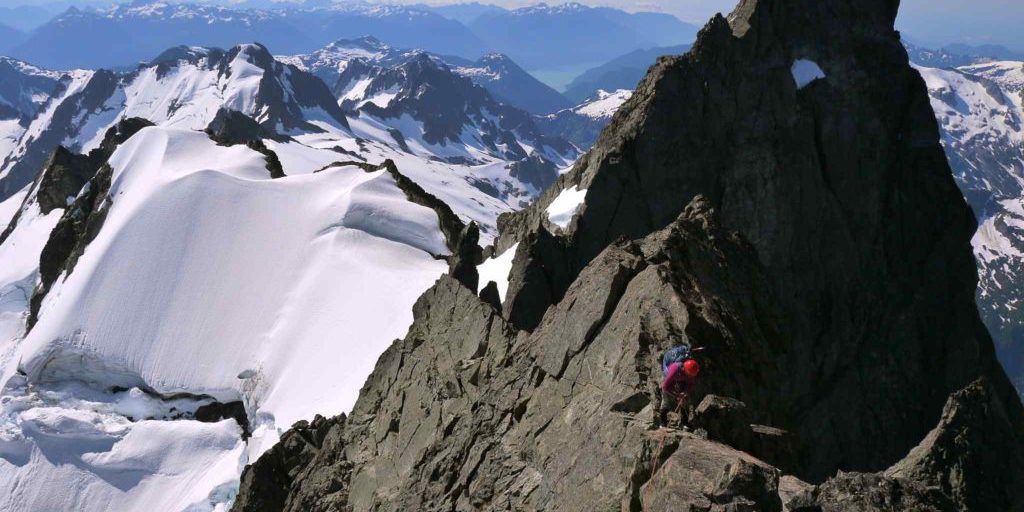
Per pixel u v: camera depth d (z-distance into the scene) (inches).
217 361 3934.5
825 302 2918.3
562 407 964.0
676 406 808.3
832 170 3011.8
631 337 934.4
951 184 2989.7
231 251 4436.5
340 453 1547.7
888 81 3046.3
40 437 3538.4
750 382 959.0
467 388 1301.7
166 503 3277.6
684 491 664.4
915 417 2785.4
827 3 3065.9
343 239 4315.9
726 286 1214.3
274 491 1923.0
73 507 3336.6
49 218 6574.8
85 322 4195.4
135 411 3892.7
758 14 3031.5
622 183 2812.5
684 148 2883.9
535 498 869.8
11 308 5654.5
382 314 3695.9
